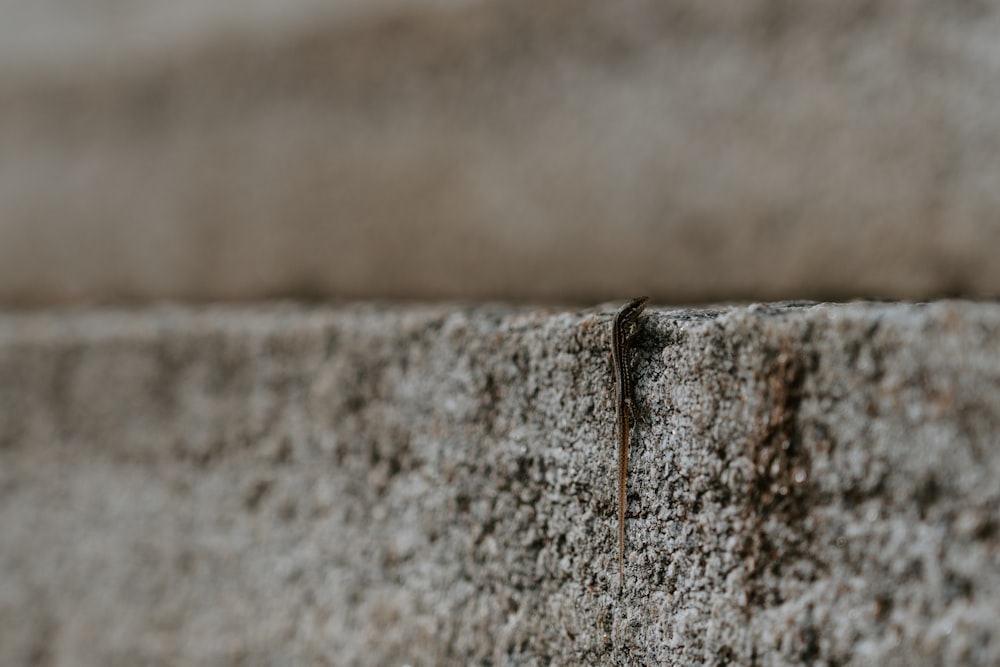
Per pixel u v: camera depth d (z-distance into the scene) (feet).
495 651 4.22
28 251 5.35
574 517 4.15
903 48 4.36
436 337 4.28
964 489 3.92
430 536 4.28
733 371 4.03
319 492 4.41
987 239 4.33
